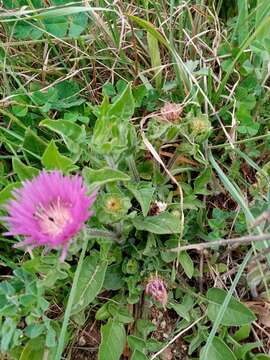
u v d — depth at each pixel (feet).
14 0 0.78
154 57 0.78
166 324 0.71
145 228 0.66
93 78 0.79
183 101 0.74
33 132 0.71
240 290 0.71
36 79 0.79
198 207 0.72
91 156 0.63
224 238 0.72
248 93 0.77
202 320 0.69
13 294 0.60
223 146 0.73
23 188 0.56
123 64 0.80
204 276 0.72
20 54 0.79
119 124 0.63
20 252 0.72
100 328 0.71
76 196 0.51
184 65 0.74
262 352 0.69
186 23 0.81
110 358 0.65
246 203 0.71
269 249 0.59
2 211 0.65
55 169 0.57
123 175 0.57
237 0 0.83
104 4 0.80
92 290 0.64
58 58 0.80
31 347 0.64
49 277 0.59
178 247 0.65
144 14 0.82
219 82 0.77
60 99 0.77
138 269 0.69
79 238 0.54
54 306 0.70
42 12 0.76
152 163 0.72
